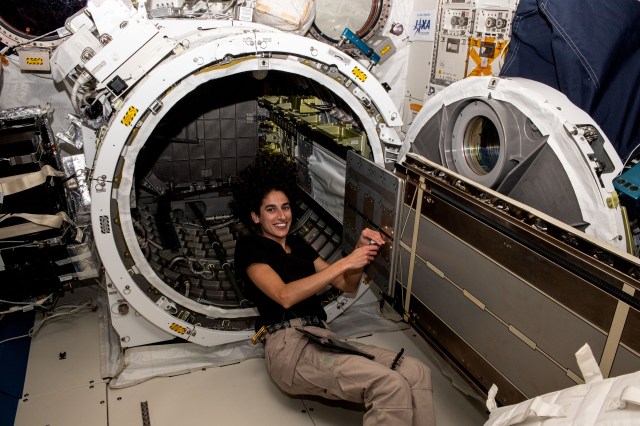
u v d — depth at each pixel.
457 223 2.42
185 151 4.80
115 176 2.80
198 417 2.85
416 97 4.19
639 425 1.26
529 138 2.16
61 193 3.36
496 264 2.20
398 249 2.73
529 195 2.22
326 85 3.07
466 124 2.55
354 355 2.50
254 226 3.10
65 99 3.94
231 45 2.79
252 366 3.28
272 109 4.70
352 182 3.21
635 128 2.46
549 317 1.96
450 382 3.17
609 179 1.92
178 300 3.17
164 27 3.11
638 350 1.65
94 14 2.77
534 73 2.71
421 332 2.88
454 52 3.62
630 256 1.65
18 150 3.06
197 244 4.32
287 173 2.84
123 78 2.82
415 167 2.72
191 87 2.80
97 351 3.39
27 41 3.67
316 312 2.89
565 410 1.50
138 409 2.89
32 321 3.66
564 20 2.39
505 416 1.71
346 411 2.92
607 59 2.32
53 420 2.79
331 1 3.94
